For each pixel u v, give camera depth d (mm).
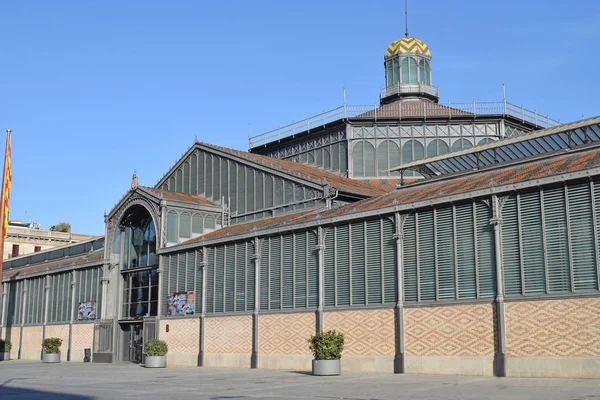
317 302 32250
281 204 42500
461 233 26891
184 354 40062
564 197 23828
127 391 21984
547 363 23297
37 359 55656
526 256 24578
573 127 28359
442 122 47500
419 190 32062
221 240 38406
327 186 39219
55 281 55594
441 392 19109
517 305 24438
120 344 47438
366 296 30078
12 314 61156
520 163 30328
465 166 33406
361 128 48312
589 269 22844
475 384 21562
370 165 47656
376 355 29094
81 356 49969
